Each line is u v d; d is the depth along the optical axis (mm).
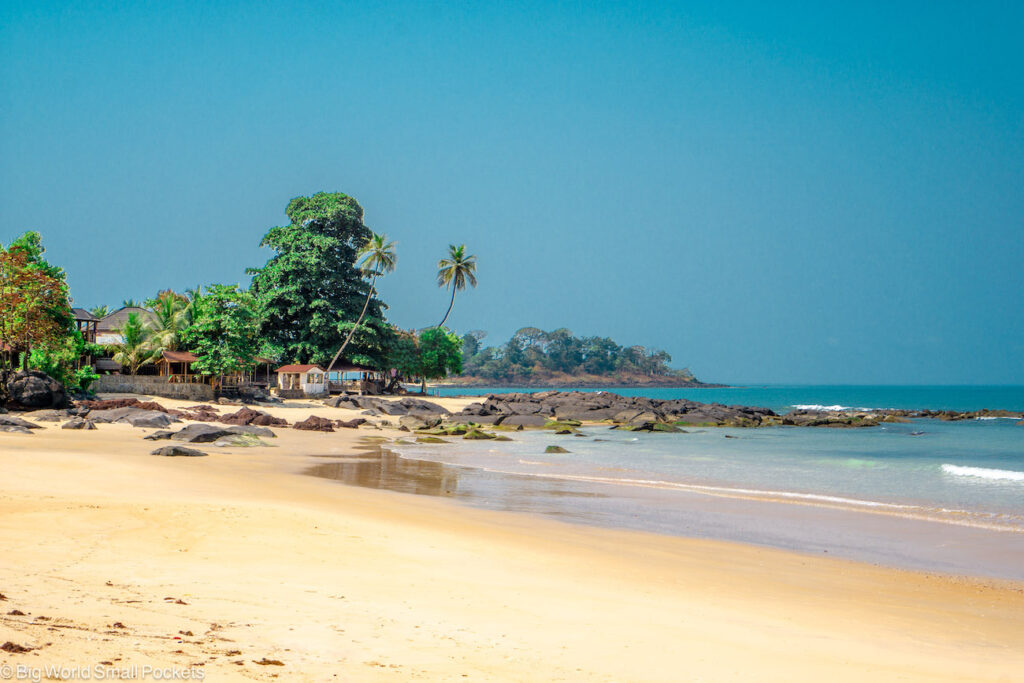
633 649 8195
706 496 24750
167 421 44875
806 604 11922
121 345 70938
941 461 37938
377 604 9406
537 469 32250
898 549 16922
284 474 26703
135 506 15406
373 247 97812
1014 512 22031
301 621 8164
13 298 51062
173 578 10000
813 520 20516
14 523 12906
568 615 9688
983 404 149500
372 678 6277
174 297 81750
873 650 9211
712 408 77125
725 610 11039
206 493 19625
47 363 53344
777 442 50594
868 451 43938
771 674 7551
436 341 108500
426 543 14453
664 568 14141
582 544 16141
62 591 8492
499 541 15617
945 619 11398
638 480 28703
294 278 98062
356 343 97812
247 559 11758
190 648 6602
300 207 103062
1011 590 13492
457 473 29859
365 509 18828
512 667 7074
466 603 9914
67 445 31562
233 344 70000
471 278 109438
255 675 5988
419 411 72375
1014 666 8812
